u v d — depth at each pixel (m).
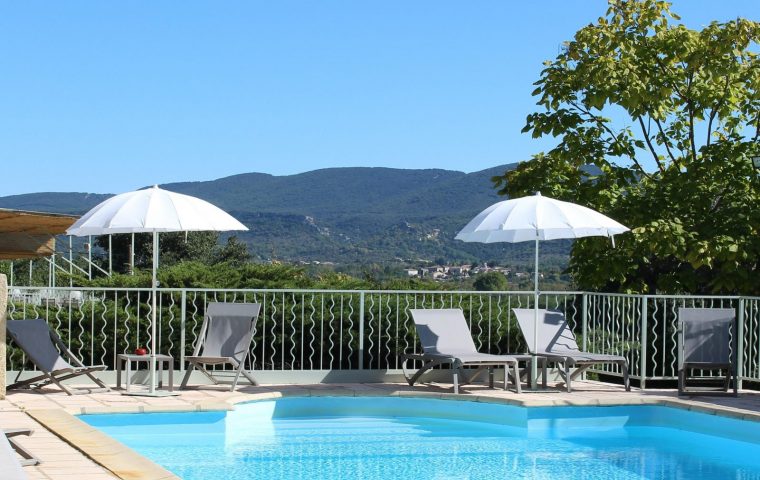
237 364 9.94
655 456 8.16
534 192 15.30
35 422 7.50
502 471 7.41
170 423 8.66
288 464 7.51
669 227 13.23
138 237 41.78
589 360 10.14
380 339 11.51
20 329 9.33
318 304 12.19
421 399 9.98
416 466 7.55
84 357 11.48
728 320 10.41
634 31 15.12
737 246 13.09
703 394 10.27
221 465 7.38
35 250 10.66
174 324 11.73
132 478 5.35
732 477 7.27
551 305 11.84
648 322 12.16
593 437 9.12
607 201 14.70
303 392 9.88
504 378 10.95
